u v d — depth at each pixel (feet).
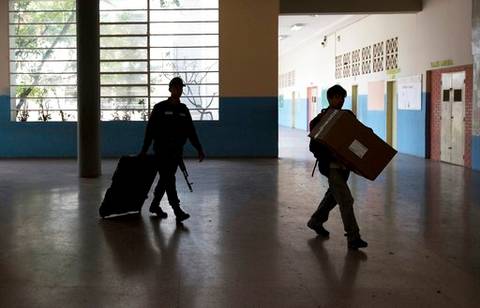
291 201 26.37
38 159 46.44
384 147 17.07
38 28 47.78
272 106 47.19
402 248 17.85
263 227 20.83
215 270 15.48
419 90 49.70
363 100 65.16
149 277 14.83
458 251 17.49
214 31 47.70
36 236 19.39
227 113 47.32
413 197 27.53
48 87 48.14
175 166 21.80
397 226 21.01
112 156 47.65
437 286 14.20
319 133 17.22
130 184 22.53
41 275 14.98
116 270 15.44
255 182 32.63
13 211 23.91
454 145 43.75
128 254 17.10
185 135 21.94
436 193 28.81
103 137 47.52
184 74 47.91
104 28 47.73
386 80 57.82
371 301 13.11
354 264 16.08
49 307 12.64
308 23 71.51
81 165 35.17
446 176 35.88
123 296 13.37
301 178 34.37
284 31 79.46
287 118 109.70
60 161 44.88
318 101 85.20
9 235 19.54
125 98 48.03
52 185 31.63
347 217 17.65
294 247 17.97
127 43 47.78
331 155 17.62
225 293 13.62
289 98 107.55
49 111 48.21
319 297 13.37
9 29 47.01
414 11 49.37
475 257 16.83
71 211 23.94
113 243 18.44
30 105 48.16
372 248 17.85
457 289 13.96
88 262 16.22
